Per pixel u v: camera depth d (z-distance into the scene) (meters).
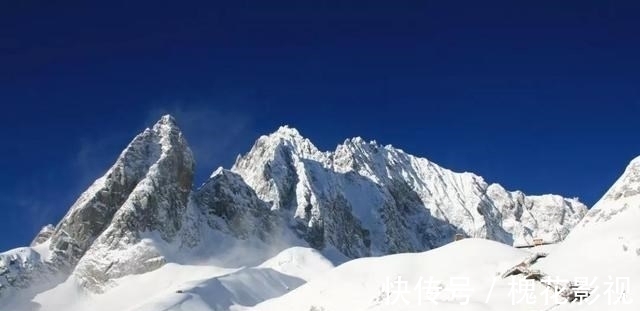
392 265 132.75
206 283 193.00
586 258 111.19
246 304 189.88
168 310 169.00
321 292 131.38
